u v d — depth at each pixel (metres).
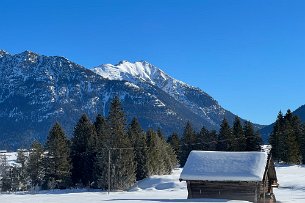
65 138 112.75
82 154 111.94
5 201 61.34
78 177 112.19
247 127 136.62
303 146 131.75
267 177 58.19
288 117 135.75
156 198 64.56
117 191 94.31
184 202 50.56
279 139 129.88
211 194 55.56
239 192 54.78
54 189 106.94
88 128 114.69
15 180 111.88
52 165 108.38
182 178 55.41
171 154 136.00
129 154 103.81
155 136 121.19
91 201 58.50
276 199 61.94
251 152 56.91
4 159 124.38
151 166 113.38
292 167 122.62
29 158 112.50
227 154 57.16
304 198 63.69
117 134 105.62
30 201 61.00
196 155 57.84
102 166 102.38
